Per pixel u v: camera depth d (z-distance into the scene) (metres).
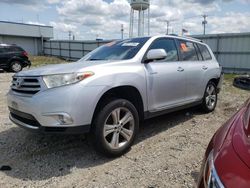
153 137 4.80
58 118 3.49
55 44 40.44
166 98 4.84
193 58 5.81
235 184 1.40
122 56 4.52
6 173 3.54
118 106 3.88
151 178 3.38
